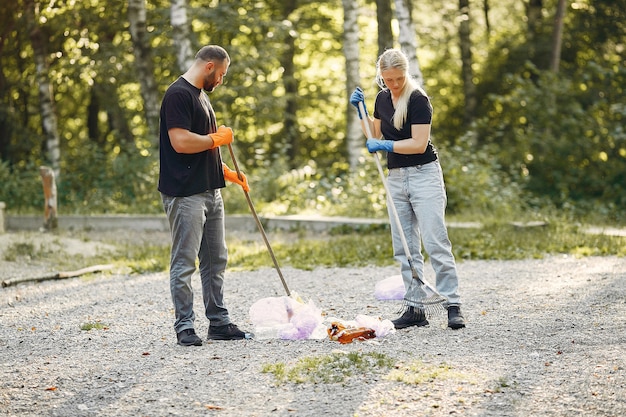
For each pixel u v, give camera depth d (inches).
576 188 721.0
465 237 460.8
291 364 218.1
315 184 644.1
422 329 255.4
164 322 281.0
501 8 1101.1
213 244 249.8
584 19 932.6
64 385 208.5
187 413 185.0
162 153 242.5
